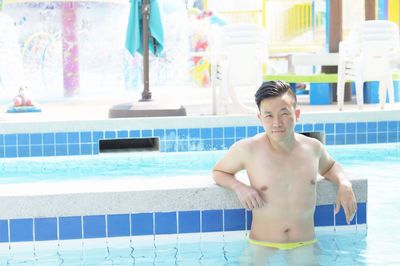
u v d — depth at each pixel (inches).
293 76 390.3
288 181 135.0
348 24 557.9
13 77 365.1
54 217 138.3
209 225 143.2
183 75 568.7
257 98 130.8
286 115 129.0
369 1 409.1
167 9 563.2
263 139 138.6
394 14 518.9
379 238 141.3
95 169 246.2
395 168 238.1
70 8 493.7
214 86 316.2
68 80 496.4
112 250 135.9
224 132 286.4
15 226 137.5
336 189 144.9
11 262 128.0
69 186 145.0
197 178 151.6
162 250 135.3
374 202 178.5
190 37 557.3
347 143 295.0
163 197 141.4
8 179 227.9
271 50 521.0
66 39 496.1
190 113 328.8
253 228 139.6
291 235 135.9
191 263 125.5
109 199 139.6
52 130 274.8
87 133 277.3
